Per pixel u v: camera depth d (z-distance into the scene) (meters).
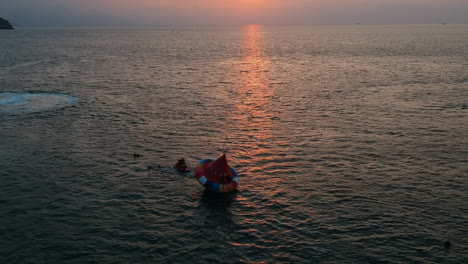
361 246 15.20
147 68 67.62
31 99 39.97
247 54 100.62
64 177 21.22
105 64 73.44
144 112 35.19
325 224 16.73
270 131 29.72
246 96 42.84
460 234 15.97
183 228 16.47
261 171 22.25
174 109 36.47
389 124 31.30
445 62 74.31
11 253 14.67
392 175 21.59
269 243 15.42
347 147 26.03
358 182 20.75
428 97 41.50
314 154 24.80
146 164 23.09
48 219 17.03
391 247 15.14
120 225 16.62
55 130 29.47
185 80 54.12
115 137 27.97
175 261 14.34
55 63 74.00
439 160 23.66
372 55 92.62
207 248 15.11
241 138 28.05
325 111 35.78
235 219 17.17
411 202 18.59
